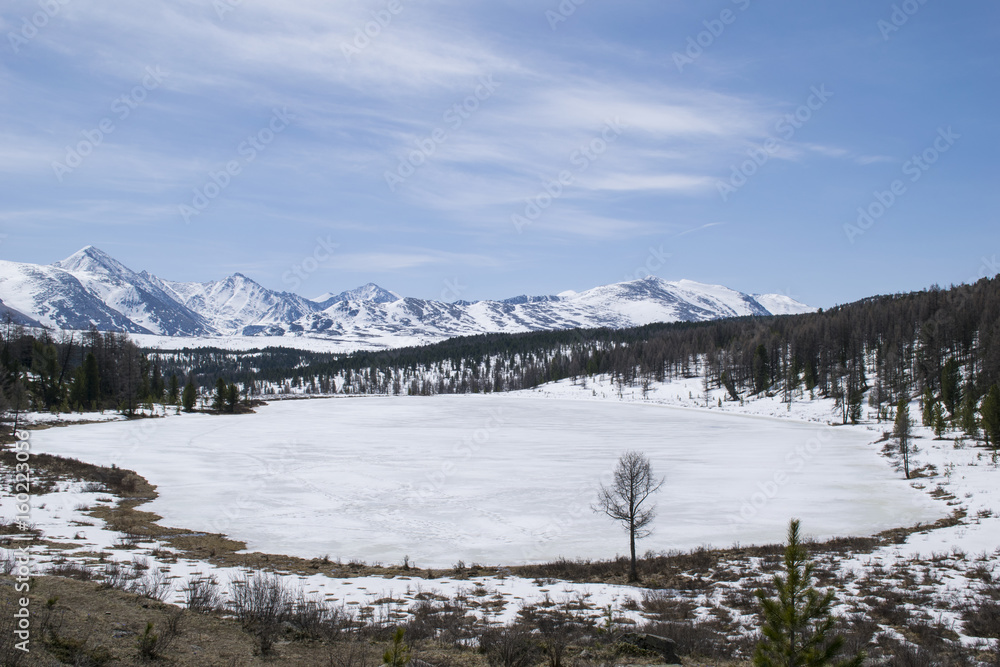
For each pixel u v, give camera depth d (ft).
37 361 372.17
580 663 49.88
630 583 93.86
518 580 95.09
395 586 88.58
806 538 125.70
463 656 51.88
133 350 386.93
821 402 431.02
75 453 216.95
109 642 41.63
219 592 72.95
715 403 502.79
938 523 134.10
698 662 52.70
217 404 433.07
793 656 29.81
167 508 146.41
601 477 192.24
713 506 156.97
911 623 68.23
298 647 50.01
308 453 239.91
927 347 393.91
